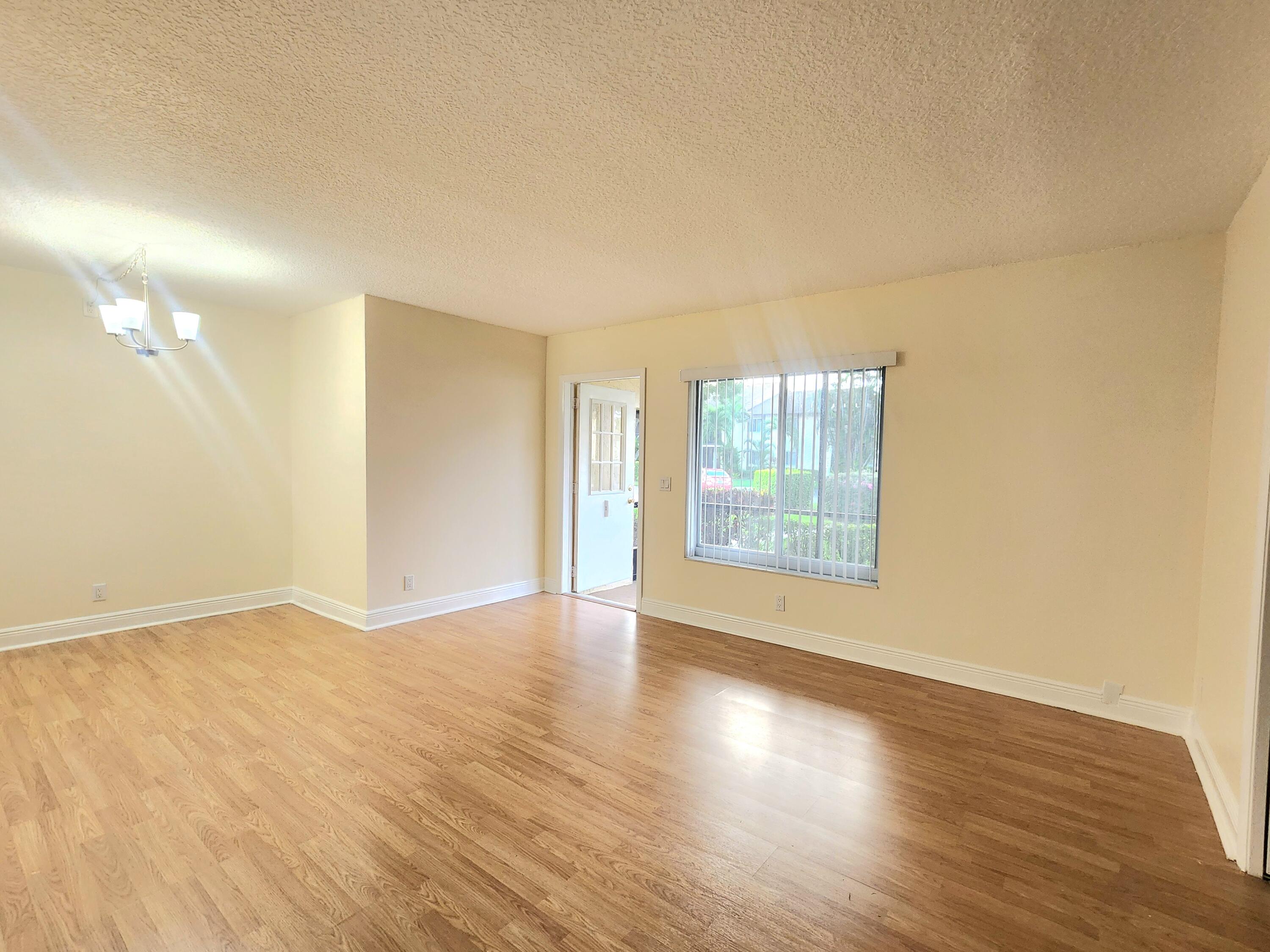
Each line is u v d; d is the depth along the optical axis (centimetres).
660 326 465
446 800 219
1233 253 250
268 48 158
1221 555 242
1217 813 213
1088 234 275
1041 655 314
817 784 234
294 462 489
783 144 203
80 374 389
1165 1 134
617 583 595
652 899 172
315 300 429
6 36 151
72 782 226
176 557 436
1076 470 303
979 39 149
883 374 363
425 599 459
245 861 184
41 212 269
